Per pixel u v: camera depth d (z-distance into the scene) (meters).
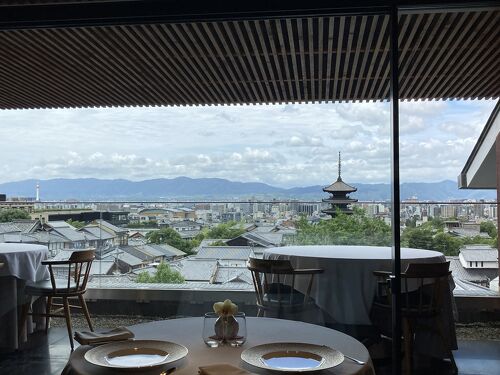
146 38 4.23
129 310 3.60
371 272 2.82
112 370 1.29
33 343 3.40
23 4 2.55
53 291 3.65
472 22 3.83
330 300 2.89
